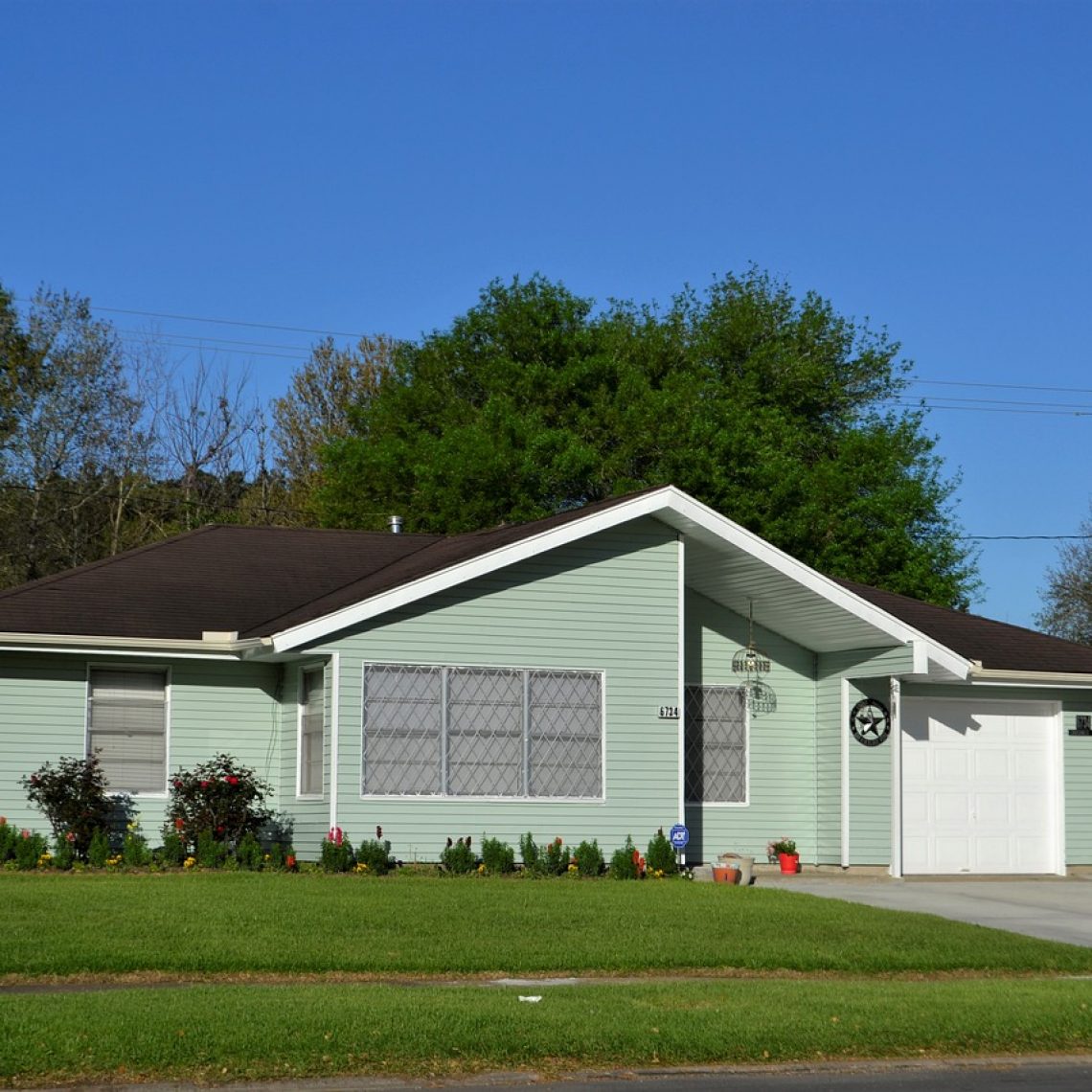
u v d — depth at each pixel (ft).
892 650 74.33
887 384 171.42
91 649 67.31
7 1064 31.19
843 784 76.59
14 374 136.77
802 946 49.88
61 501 139.85
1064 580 184.96
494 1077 33.47
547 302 157.79
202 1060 32.35
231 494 162.30
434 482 131.13
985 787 79.10
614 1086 33.06
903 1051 37.04
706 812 76.54
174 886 56.95
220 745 70.69
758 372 162.61
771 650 78.89
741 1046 35.88
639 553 72.23
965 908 62.75
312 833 68.08
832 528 137.59
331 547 84.99
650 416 136.26
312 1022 35.14
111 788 69.05
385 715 67.56
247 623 71.82
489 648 69.46
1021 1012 40.32
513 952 46.75
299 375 176.65
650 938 50.08
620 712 71.31
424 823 67.72
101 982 41.57
